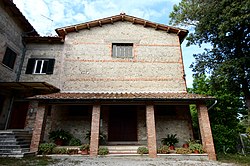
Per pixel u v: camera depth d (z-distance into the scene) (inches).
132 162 278.5
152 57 480.4
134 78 456.8
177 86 452.4
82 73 458.0
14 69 453.4
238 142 467.8
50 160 280.7
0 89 414.3
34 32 521.7
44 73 475.2
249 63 412.5
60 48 502.9
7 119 424.2
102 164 260.8
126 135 426.0
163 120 428.5
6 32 422.0
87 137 397.4
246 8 345.1
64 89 442.0
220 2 409.1
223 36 445.1
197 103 364.8
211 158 314.3
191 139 399.9
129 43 494.9
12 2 406.9
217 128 463.2
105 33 503.8
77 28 497.0
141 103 365.4
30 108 441.4
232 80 438.3
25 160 272.8
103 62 470.6
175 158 315.9
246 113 531.8
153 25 510.9
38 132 336.8
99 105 356.5
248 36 451.5
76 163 264.8
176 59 480.4
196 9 480.7
